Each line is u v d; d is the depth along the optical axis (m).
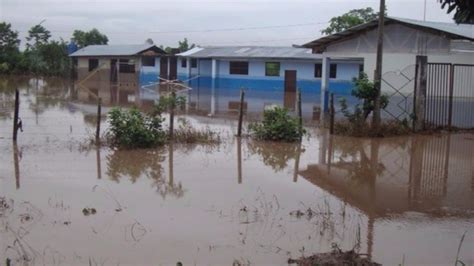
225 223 7.50
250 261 6.12
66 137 14.61
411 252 6.53
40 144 13.45
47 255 6.20
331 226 7.48
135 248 6.46
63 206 8.16
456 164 12.34
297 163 12.13
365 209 8.45
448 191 9.74
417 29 20.28
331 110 16.58
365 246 6.73
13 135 13.73
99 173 10.55
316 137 15.93
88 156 12.16
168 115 20.94
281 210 8.21
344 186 9.99
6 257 6.12
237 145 14.17
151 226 7.29
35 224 7.28
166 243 6.65
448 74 18.25
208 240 6.79
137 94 32.66
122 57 43.47
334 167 11.77
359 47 22.92
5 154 12.11
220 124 18.34
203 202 8.57
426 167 11.95
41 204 8.24
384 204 8.77
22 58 53.94
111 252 6.32
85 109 22.67
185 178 10.27
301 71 35.22
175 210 8.09
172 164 11.57
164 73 42.78
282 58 35.12
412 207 8.62
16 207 8.05
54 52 53.66
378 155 13.34
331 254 6.22
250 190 9.45
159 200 8.65
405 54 20.92
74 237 6.80
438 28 19.72
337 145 14.63
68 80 47.78
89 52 46.50
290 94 34.38
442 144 15.14
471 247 6.73
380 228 7.47
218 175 10.60
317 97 32.12
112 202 8.46
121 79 44.22
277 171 11.18
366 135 16.11
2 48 55.72
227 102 28.23
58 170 10.70
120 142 13.23
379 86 16.28
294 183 10.12
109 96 30.62
